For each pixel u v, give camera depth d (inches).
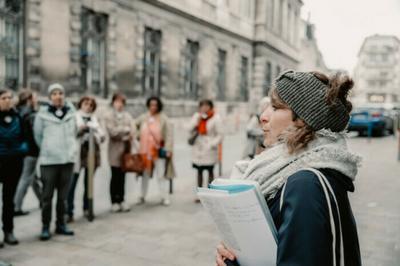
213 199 54.1
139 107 696.4
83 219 251.8
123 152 269.7
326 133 53.8
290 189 50.1
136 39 695.7
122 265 182.7
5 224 206.1
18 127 206.8
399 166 478.3
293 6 1652.3
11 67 491.5
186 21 845.8
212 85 975.0
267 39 1272.1
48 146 211.0
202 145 295.4
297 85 54.3
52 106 215.6
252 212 52.6
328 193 49.0
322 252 46.5
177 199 305.7
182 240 216.5
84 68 603.8
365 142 769.6
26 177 255.6
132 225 240.7
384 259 189.9
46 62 525.0
